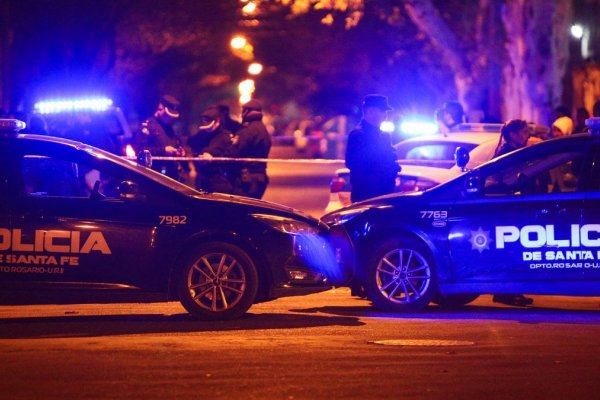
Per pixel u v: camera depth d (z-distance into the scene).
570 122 59.81
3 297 35.91
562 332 34.47
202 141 59.06
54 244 35.78
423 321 36.88
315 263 37.00
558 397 25.50
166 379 27.14
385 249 39.03
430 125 66.25
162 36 112.62
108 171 36.56
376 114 45.41
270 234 36.41
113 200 36.34
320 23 119.75
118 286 36.06
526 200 38.31
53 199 36.12
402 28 114.38
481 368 28.56
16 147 36.34
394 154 45.62
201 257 36.25
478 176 38.94
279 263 36.50
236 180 58.59
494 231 38.34
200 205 36.44
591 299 43.88
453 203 38.88
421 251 38.94
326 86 146.88
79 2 103.94
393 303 39.03
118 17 107.56
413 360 29.58
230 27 120.94
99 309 40.00
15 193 36.00
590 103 108.88
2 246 35.69
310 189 101.25
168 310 39.69
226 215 36.34
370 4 100.62
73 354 30.23
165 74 141.50
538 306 41.56
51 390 26.03
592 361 29.56
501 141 45.50
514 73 76.62
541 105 75.88
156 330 34.56
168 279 36.19
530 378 27.39
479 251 38.50
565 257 37.94
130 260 36.00
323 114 158.25
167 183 36.84
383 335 33.78
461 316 38.22
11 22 97.50
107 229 35.97
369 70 124.62
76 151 36.59
